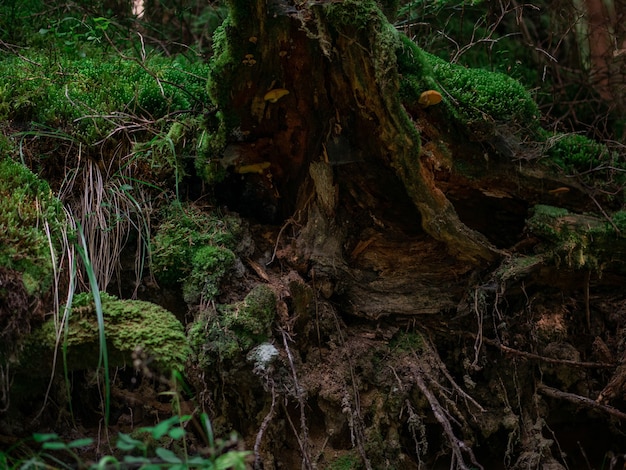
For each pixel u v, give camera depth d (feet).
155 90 8.80
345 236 8.11
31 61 9.41
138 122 8.61
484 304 7.77
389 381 7.57
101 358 6.52
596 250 8.08
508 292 8.07
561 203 8.38
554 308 8.30
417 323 8.06
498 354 8.13
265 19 6.81
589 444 8.62
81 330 6.63
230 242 7.76
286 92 7.32
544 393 8.11
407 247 8.20
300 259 7.79
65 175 8.06
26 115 8.55
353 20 6.71
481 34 12.72
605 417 8.40
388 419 7.49
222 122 7.54
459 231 7.74
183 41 12.77
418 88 7.26
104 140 8.23
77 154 8.27
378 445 7.33
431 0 11.71
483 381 8.18
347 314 8.05
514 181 8.12
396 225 8.23
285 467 7.23
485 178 8.03
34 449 6.81
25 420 6.98
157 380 7.55
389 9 7.61
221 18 12.66
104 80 9.20
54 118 8.41
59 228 7.25
